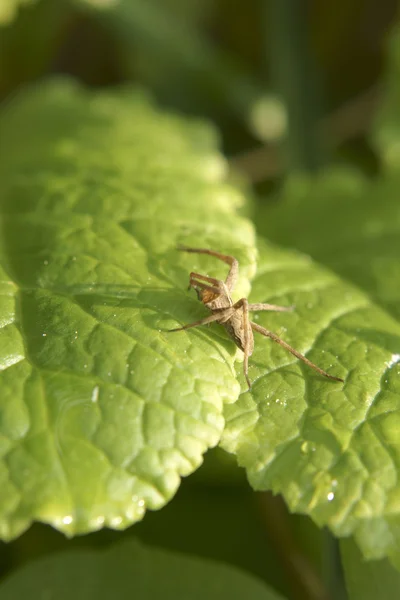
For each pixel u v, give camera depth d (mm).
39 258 252
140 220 260
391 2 436
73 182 276
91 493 217
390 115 353
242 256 253
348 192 317
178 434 224
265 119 424
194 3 435
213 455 302
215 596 266
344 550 255
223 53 452
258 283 263
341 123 427
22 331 237
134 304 240
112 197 266
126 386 228
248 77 433
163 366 231
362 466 228
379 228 304
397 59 358
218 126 449
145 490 219
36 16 400
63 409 225
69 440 221
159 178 281
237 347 241
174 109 447
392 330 254
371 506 224
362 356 246
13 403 225
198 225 262
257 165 415
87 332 235
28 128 323
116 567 268
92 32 437
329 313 257
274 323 253
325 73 464
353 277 295
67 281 245
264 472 228
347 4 434
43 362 232
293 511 225
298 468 228
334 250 305
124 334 235
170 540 304
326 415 234
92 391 227
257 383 239
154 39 420
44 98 338
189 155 307
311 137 402
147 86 450
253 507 311
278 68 408
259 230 318
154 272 248
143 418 225
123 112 335
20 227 262
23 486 217
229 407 235
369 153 431
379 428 233
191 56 425
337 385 240
